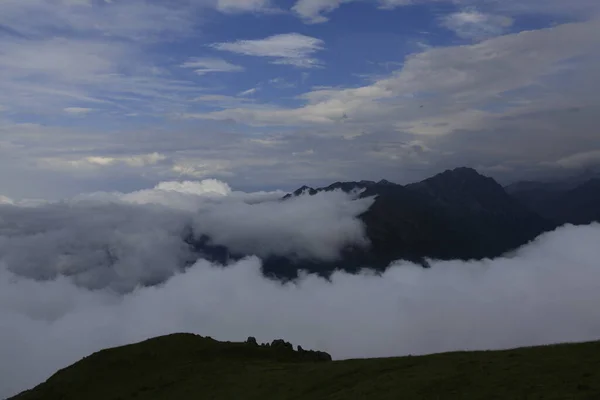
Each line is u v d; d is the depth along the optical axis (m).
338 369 64.81
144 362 89.31
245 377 73.31
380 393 50.41
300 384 62.69
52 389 84.62
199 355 91.31
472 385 46.78
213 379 75.50
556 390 41.34
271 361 87.38
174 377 80.50
